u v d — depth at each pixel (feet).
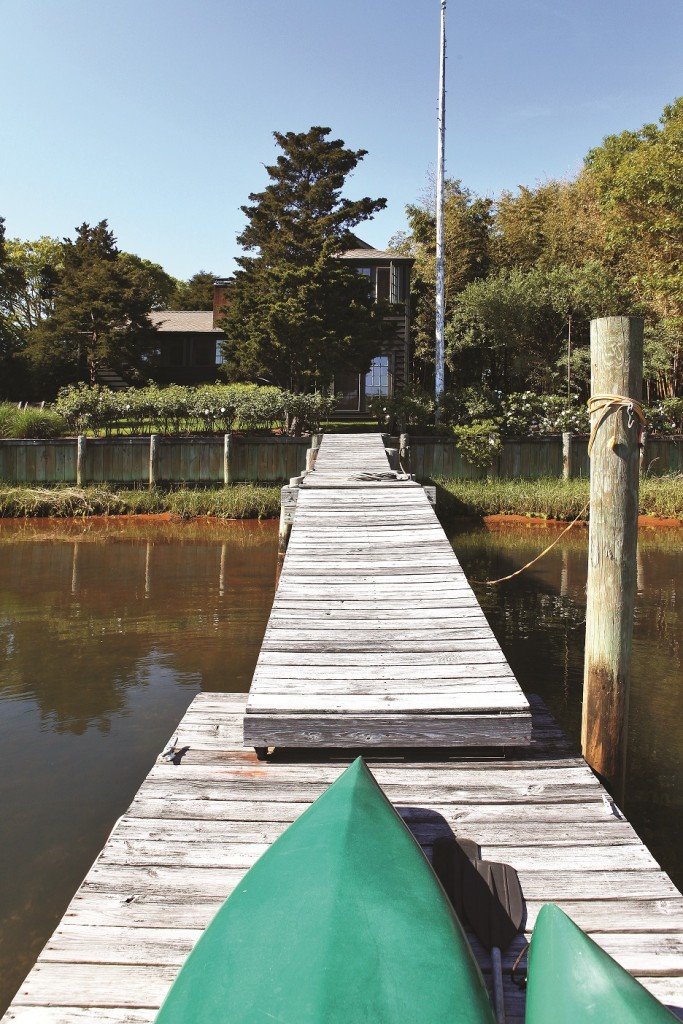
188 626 27.35
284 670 14.42
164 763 12.94
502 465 60.23
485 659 14.93
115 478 58.18
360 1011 6.05
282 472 59.31
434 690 13.48
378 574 21.01
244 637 26.00
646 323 77.30
